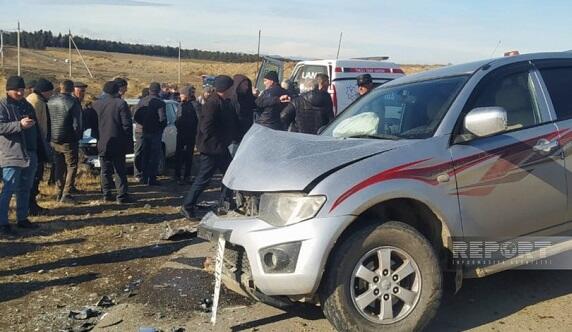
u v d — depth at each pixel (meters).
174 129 12.79
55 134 8.84
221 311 4.67
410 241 3.90
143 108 10.76
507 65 4.68
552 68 4.88
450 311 4.54
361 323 3.82
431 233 4.20
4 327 4.55
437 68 5.21
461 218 4.09
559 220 4.61
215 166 7.86
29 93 9.04
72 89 8.95
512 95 4.57
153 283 5.35
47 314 4.81
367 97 5.33
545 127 4.54
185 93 11.01
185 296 5.00
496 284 5.10
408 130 4.41
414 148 4.03
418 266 3.94
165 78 50.97
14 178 7.11
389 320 3.89
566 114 4.71
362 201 3.75
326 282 3.80
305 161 3.96
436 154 4.04
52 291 5.33
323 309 3.85
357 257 3.79
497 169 4.22
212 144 7.71
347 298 3.79
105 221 7.99
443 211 4.01
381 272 3.87
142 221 8.02
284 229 3.75
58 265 6.06
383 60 12.99
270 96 8.61
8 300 5.11
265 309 4.69
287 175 3.88
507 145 4.29
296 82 12.53
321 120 7.96
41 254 6.45
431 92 4.64
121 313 4.69
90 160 11.16
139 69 64.50
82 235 7.25
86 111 9.60
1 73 36.53
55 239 7.06
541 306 4.59
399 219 4.16
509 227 4.33
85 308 4.87
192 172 12.82
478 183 4.14
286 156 4.12
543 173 4.44
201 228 4.36
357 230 3.82
